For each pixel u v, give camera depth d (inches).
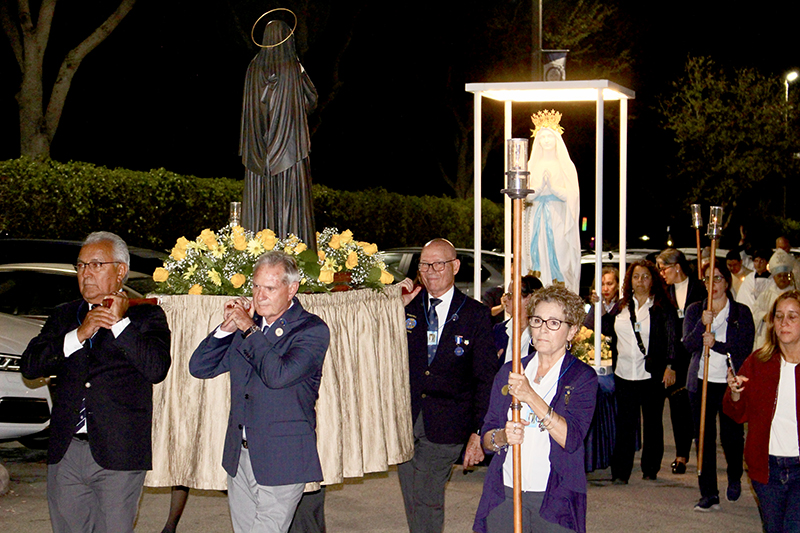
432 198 1008.2
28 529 256.2
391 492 318.0
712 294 301.3
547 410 165.2
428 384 223.6
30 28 669.9
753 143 1250.6
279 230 217.3
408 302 232.5
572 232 395.9
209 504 297.9
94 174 579.8
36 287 378.6
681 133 1242.6
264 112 216.1
